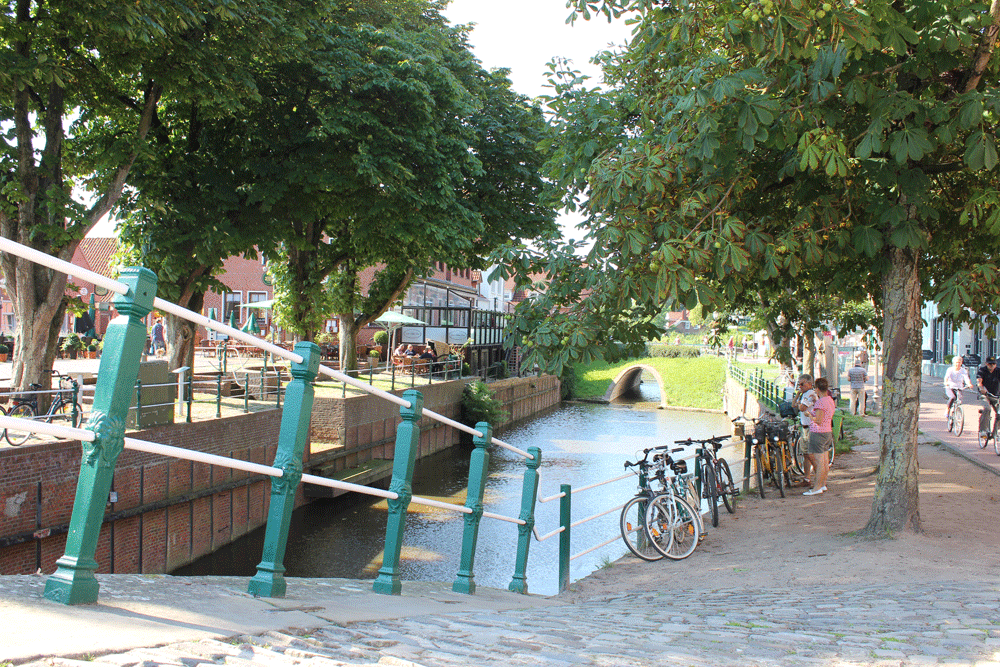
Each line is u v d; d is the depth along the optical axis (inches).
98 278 90.4
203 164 713.0
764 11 235.3
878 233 281.7
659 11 303.4
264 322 1736.0
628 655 119.0
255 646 87.0
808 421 503.5
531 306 333.4
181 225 703.7
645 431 1432.1
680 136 292.0
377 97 753.0
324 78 700.0
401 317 1334.9
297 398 135.4
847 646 134.3
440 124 800.3
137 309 96.7
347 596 158.1
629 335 319.0
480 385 1310.3
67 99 594.2
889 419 314.7
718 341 680.4
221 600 116.8
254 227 736.3
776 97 279.1
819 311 612.1
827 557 289.7
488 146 932.6
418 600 178.9
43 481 426.0
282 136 737.6
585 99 385.7
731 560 319.0
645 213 303.0
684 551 346.3
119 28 462.6
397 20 888.9
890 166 275.0
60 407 462.6
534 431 1423.5
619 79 408.2
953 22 245.8
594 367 2374.5
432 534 664.4
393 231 775.1
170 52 532.4
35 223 544.1
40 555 423.2
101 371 96.2
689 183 323.6
